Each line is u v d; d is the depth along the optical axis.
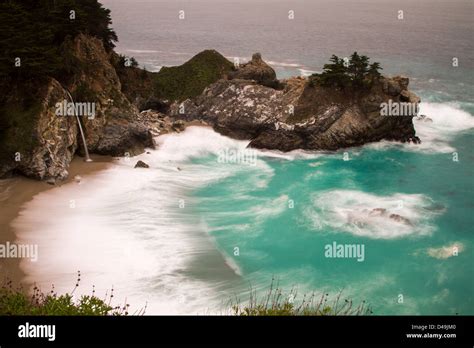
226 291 41.41
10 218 50.62
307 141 74.81
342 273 45.00
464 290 42.53
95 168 64.81
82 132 66.69
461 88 113.44
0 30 59.84
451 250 48.59
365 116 75.69
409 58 152.62
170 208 56.31
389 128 76.75
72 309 23.42
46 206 53.84
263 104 80.06
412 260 47.06
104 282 41.41
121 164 67.00
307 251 48.47
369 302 40.81
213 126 82.75
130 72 92.88
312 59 156.75
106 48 86.94
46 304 24.06
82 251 45.81
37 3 72.88
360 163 71.19
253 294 41.09
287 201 59.22
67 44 71.00
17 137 58.22
